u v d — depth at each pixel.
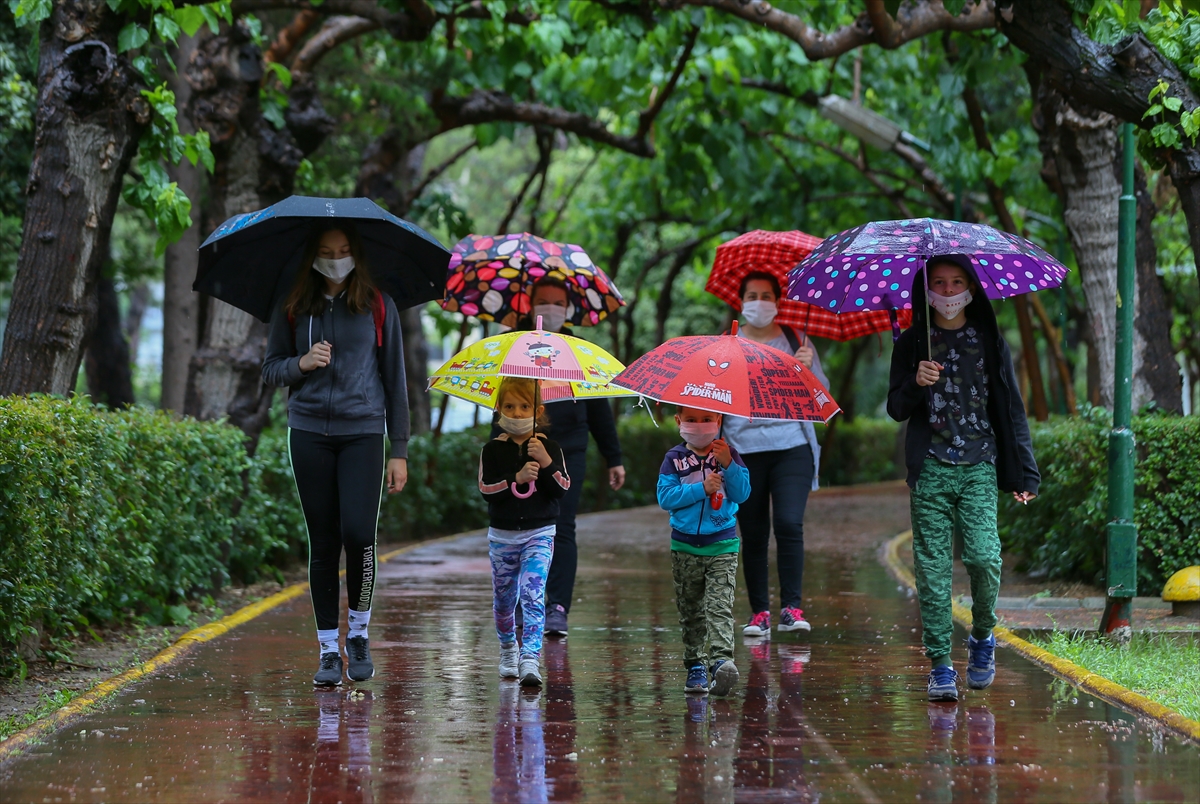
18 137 27.30
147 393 65.50
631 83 29.50
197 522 19.19
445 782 9.36
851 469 72.62
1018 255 11.60
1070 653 14.33
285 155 23.45
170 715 11.66
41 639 14.73
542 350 12.99
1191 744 10.41
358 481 12.84
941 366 12.19
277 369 12.86
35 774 9.55
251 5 22.81
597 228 52.22
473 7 25.91
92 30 16.58
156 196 17.17
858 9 27.55
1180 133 14.77
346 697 12.52
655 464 55.78
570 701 12.34
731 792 9.06
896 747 10.38
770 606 18.56
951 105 31.64
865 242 11.77
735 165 39.12
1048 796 8.91
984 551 12.07
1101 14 16.16
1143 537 19.20
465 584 23.02
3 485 12.43
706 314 71.06
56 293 16.38
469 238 18.23
